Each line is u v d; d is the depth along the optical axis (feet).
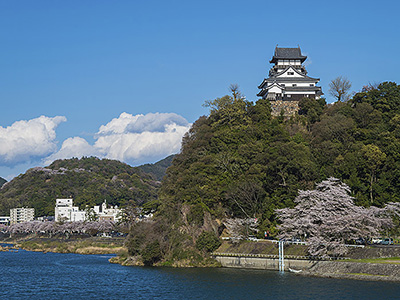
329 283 320.29
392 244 399.65
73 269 437.17
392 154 476.13
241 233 440.86
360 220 373.40
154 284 340.59
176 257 442.09
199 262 429.79
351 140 522.88
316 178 465.47
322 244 365.61
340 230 365.81
